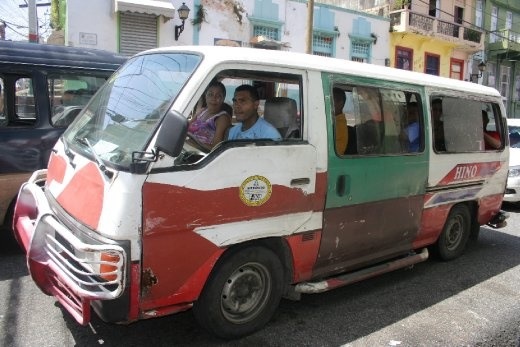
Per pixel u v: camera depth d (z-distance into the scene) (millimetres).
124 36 14055
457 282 4922
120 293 2717
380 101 4203
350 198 3910
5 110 5016
